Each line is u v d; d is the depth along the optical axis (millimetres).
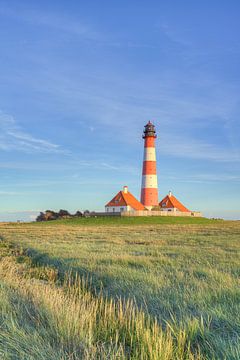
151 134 92250
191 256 19844
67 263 16938
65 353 5867
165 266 15852
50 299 8539
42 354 5664
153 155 92125
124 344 6836
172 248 24750
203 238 36375
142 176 93938
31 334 6355
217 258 19094
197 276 13461
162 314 8438
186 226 70375
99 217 94812
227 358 5828
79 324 7047
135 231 52031
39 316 7500
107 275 13578
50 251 22438
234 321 7523
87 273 14359
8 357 5637
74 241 32500
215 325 7629
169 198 111188
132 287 11055
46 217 104938
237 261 17578
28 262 19672
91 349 6145
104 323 7820
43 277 14797
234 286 10820
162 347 6164
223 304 8969
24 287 10484
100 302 10070
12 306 8219
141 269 14820
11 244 31312
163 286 11039
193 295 9648
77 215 107000
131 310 8742
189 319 7309
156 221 88875
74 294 10961
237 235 41812
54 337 6520
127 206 99438
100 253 21031
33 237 39094
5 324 6879
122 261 17422
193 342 6875
